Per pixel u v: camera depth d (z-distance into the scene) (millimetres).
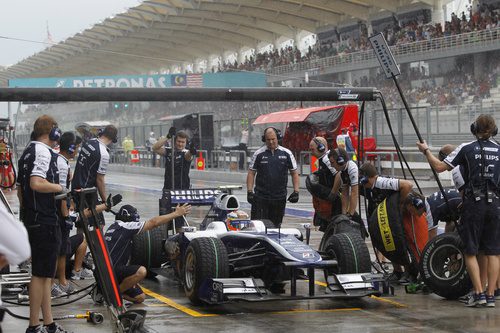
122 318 5742
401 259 8961
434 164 8297
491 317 7574
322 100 10219
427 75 44500
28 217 6617
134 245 9617
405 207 8938
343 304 8344
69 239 8969
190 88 10164
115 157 46719
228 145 37094
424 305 8234
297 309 8109
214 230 8906
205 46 68250
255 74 48188
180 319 7617
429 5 44562
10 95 9695
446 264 8750
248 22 57281
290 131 29922
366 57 45531
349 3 48438
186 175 12930
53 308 8211
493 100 37375
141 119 75812
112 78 46844
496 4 39781
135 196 24938
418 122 29469
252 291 7770
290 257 7844
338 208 10016
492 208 7883
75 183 9711
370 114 29703
